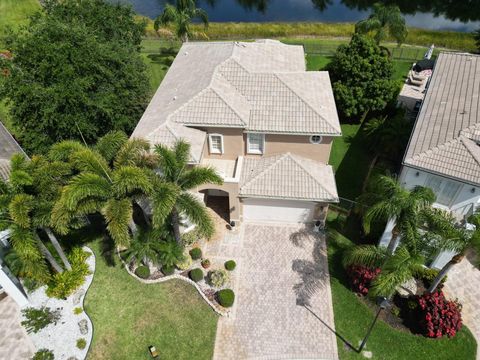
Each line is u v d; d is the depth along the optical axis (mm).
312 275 25891
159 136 26016
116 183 19797
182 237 27312
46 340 22031
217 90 27812
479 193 22219
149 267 25656
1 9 70375
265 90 28812
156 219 19453
